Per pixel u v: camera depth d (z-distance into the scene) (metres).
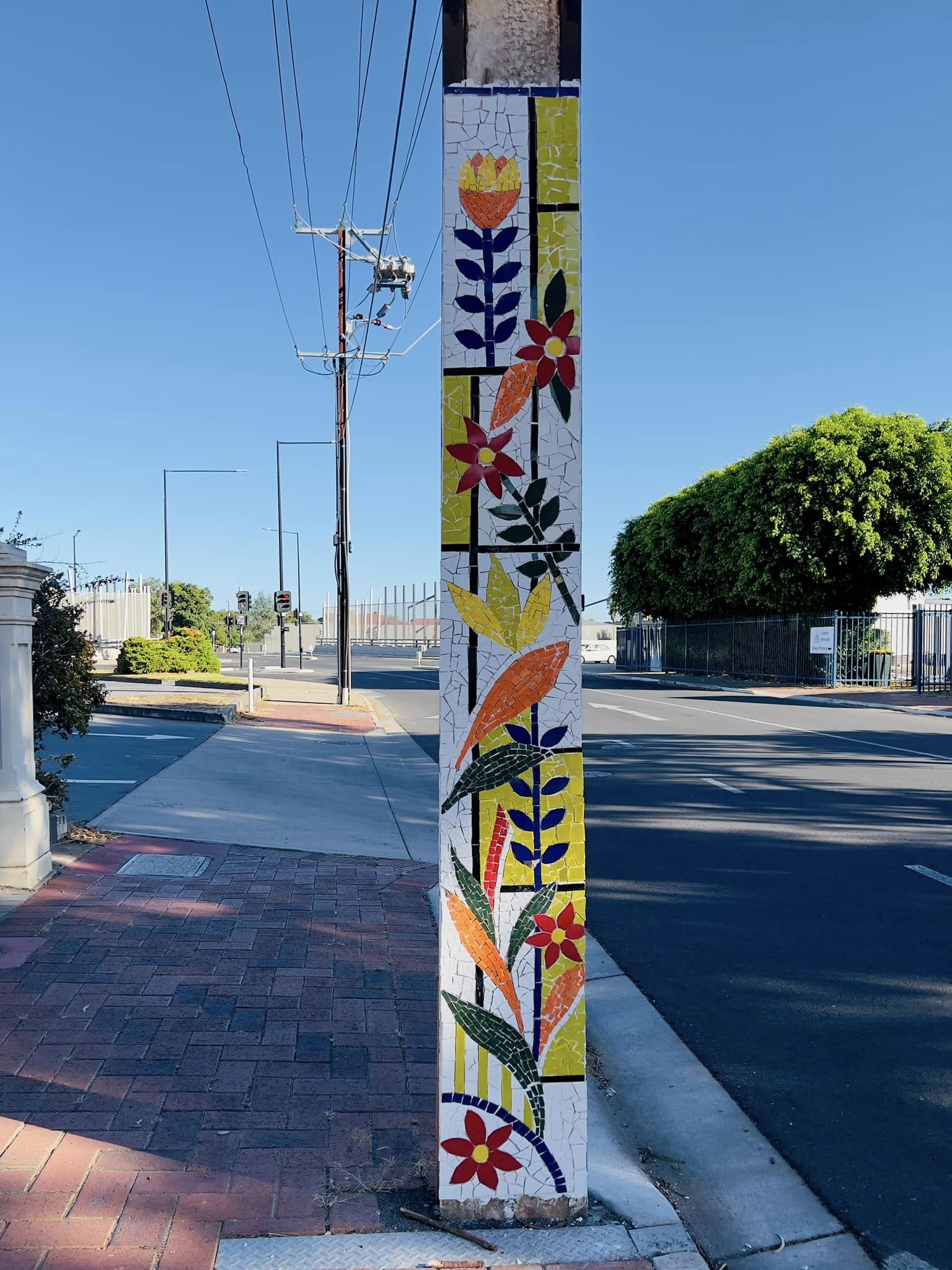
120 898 6.11
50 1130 3.32
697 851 8.21
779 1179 3.38
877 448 29.16
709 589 39.47
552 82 2.81
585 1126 2.92
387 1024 4.29
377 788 11.66
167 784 10.59
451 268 2.80
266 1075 3.78
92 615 40.78
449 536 2.83
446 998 2.87
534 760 2.86
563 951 2.89
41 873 6.38
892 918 6.32
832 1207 3.21
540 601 2.84
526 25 2.81
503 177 2.81
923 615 27.94
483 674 2.84
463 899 2.86
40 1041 4.02
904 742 16.03
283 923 5.72
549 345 2.82
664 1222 2.97
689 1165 3.49
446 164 2.80
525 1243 2.81
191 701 21.20
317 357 25.78
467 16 2.80
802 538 29.73
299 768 12.84
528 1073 2.90
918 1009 4.83
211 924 5.66
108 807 9.05
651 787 11.49
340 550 24.19
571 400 2.83
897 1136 3.66
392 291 21.53
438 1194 2.91
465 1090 2.88
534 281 2.81
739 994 5.06
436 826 9.39
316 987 4.70
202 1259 2.67
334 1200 2.97
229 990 4.64
